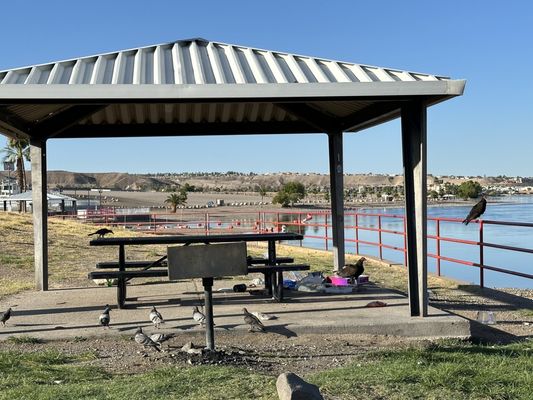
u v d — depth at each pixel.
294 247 22.81
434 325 7.80
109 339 7.46
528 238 35.72
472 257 28.94
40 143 10.87
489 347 7.05
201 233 31.27
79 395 5.11
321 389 5.17
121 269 9.08
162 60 8.30
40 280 11.01
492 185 153.62
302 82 7.55
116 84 7.12
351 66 8.36
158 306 9.20
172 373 5.77
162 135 11.76
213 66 8.12
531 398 4.97
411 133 7.98
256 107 10.84
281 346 7.21
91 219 40.28
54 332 7.57
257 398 4.96
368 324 7.76
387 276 14.23
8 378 5.74
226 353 6.64
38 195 10.95
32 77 7.57
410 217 8.14
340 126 11.41
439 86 7.43
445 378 5.35
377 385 5.29
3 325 7.95
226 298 9.76
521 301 11.05
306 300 9.49
